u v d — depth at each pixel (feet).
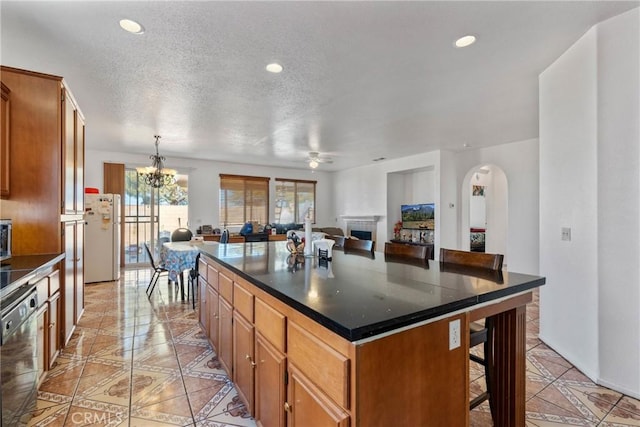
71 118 9.30
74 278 9.96
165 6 6.27
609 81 6.98
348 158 23.70
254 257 8.20
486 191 26.68
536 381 7.49
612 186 7.02
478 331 5.63
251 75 9.39
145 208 22.95
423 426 3.82
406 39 7.49
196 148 20.01
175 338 10.17
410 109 12.48
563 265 8.52
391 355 3.53
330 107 12.23
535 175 17.53
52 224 8.25
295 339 4.33
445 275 5.81
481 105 12.03
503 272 6.08
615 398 6.79
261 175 27.43
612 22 6.88
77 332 10.56
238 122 14.19
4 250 7.48
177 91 10.61
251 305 5.86
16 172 7.88
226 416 6.27
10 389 5.19
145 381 7.57
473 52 8.13
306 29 7.07
